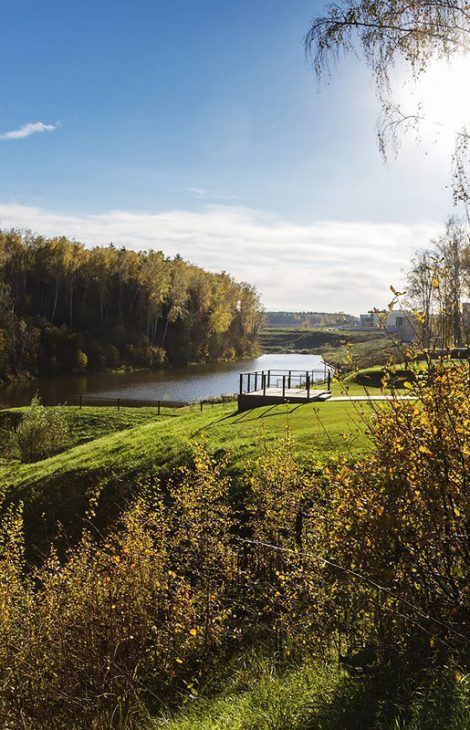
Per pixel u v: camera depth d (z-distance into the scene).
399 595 4.06
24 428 26.83
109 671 5.39
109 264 94.81
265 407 23.91
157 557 6.50
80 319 90.31
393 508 4.12
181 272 108.81
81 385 66.12
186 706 5.22
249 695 4.57
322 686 4.20
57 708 5.50
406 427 4.26
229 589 6.95
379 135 8.65
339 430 14.09
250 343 132.62
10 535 9.25
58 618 5.95
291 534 6.70
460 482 4.09
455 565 4.15
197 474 8.38
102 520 14.92
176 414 35.75
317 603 4.91
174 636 6.02
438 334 4.41
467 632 3.92
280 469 7.00
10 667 5.88
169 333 101.62
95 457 19.86
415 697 3.53
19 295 85.94
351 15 8.02
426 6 7.81
